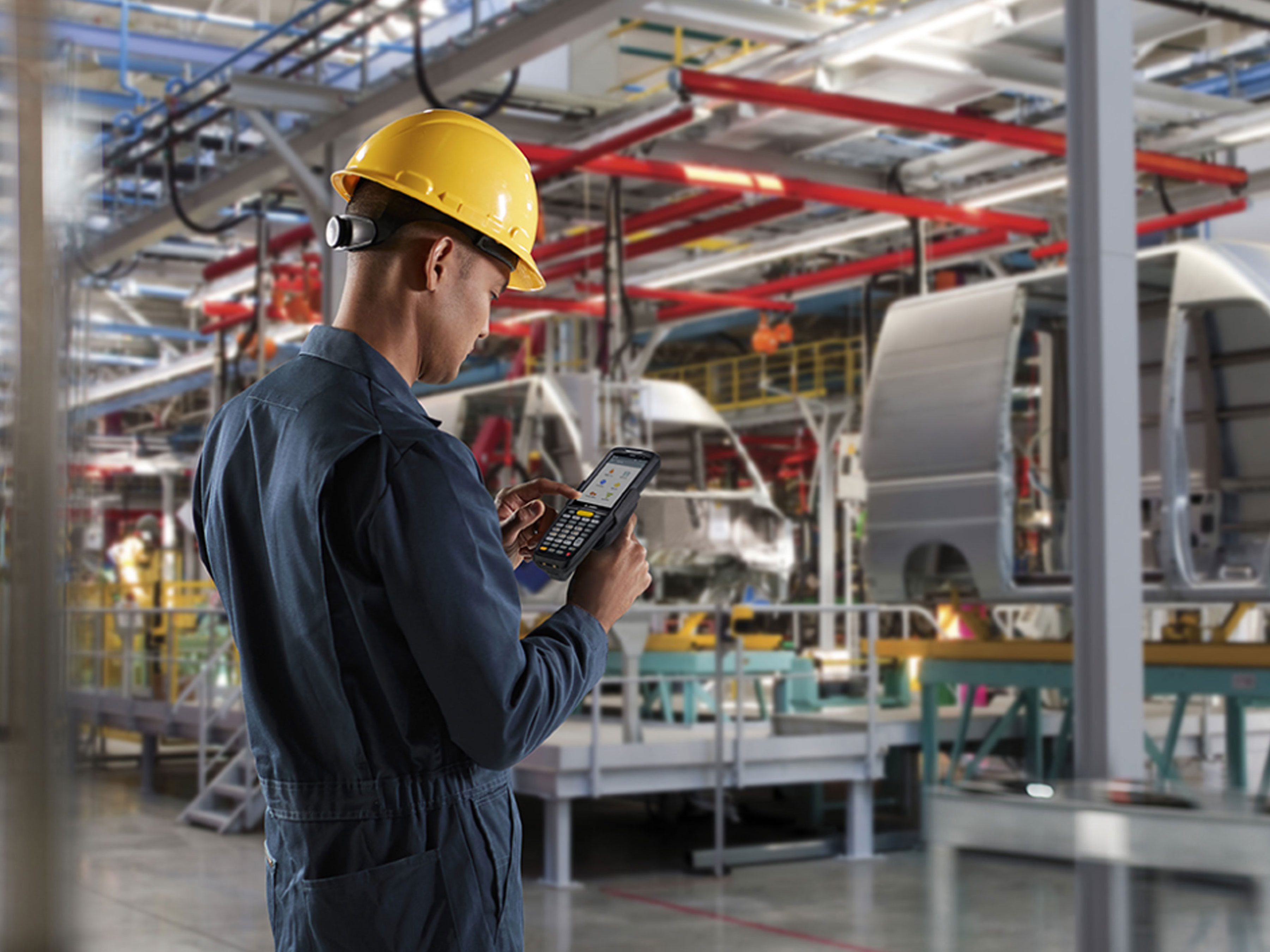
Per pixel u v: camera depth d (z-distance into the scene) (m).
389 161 1.62
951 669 8.67
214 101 9.39
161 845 8.98
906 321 8.93
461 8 8.95
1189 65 11.13
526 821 9.97
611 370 11.16
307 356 1.61
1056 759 8.60
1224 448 8.34
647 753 7.59
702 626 12.21
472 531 1.46
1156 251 7.68
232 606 1.60
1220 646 7.48
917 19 8.34
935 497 8.45
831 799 10.59
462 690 1.42
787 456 24.09
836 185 11.80
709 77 8.67
